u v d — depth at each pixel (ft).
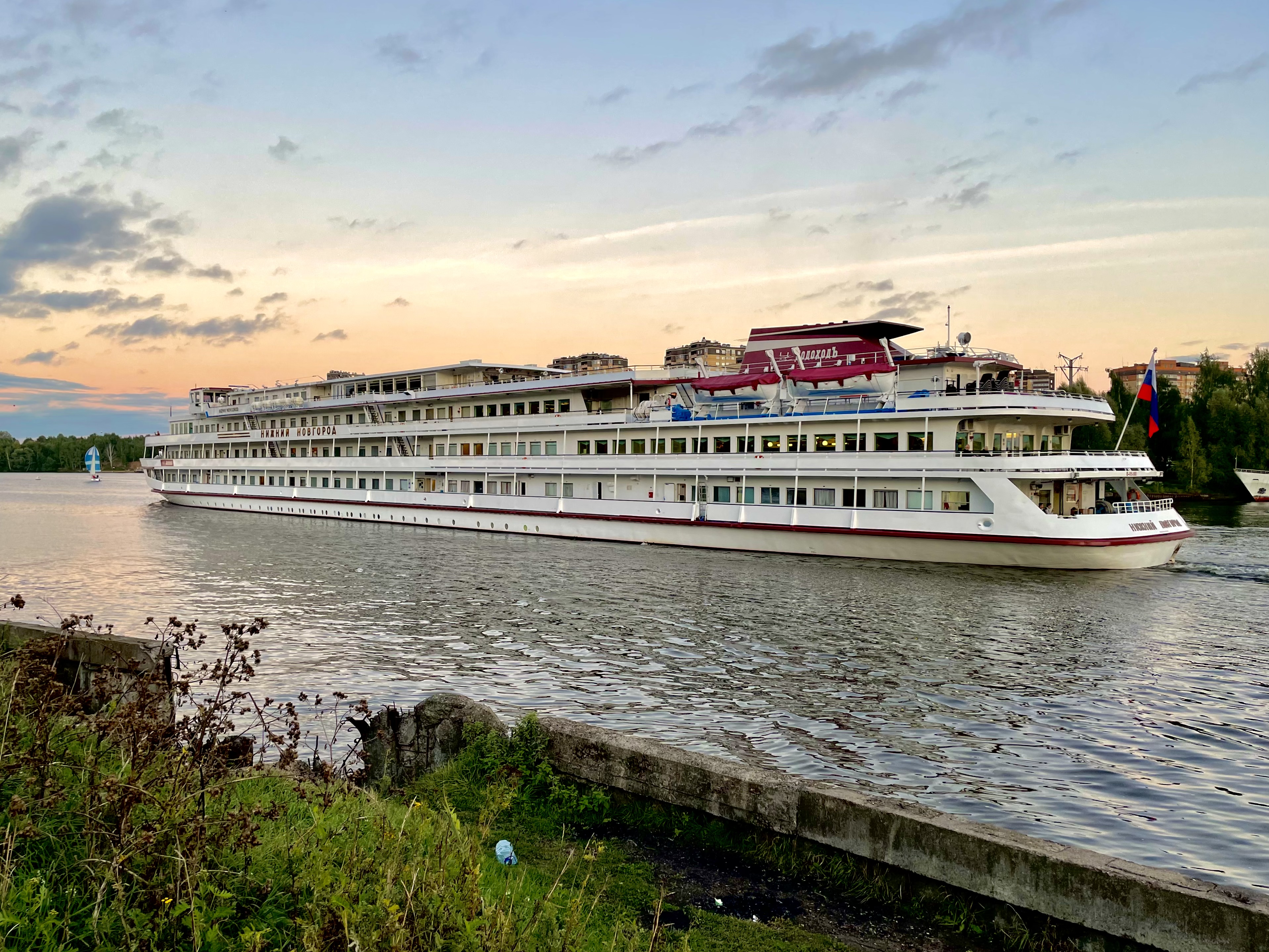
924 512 152.87
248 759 34.71
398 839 25.14
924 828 28.66
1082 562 144.15
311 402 293.43
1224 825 50.88
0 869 20.93
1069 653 91.30
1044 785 56.59
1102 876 25.40
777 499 173.78
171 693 37.24
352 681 79.71
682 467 186.29
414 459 242.37
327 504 264.31
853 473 161.89
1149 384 162.91
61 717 29.45
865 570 148.66
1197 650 92.58
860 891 29.58
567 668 84.69
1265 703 74.33
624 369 208.44
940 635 99.60
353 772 44.39
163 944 20.31
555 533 207.10
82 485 618.44
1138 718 70.38
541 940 23.80
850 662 86.99
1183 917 24.04
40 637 42.04
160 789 24.91
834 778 57.36
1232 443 357.20
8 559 170.30
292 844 25.35
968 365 163.22
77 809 24.03
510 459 219.82
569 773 37.81
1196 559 162.61
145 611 114.32
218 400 342.23
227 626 33.04
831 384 174.29
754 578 141.18
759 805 32.63
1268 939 22.91
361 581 139.64
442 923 21.53
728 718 69.67
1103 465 151.33
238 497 299.99
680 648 92.89
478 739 40.14
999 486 145.89
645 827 34.88
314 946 19.34
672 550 178.91
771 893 29.94
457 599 122.52
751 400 184.75
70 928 20.45
